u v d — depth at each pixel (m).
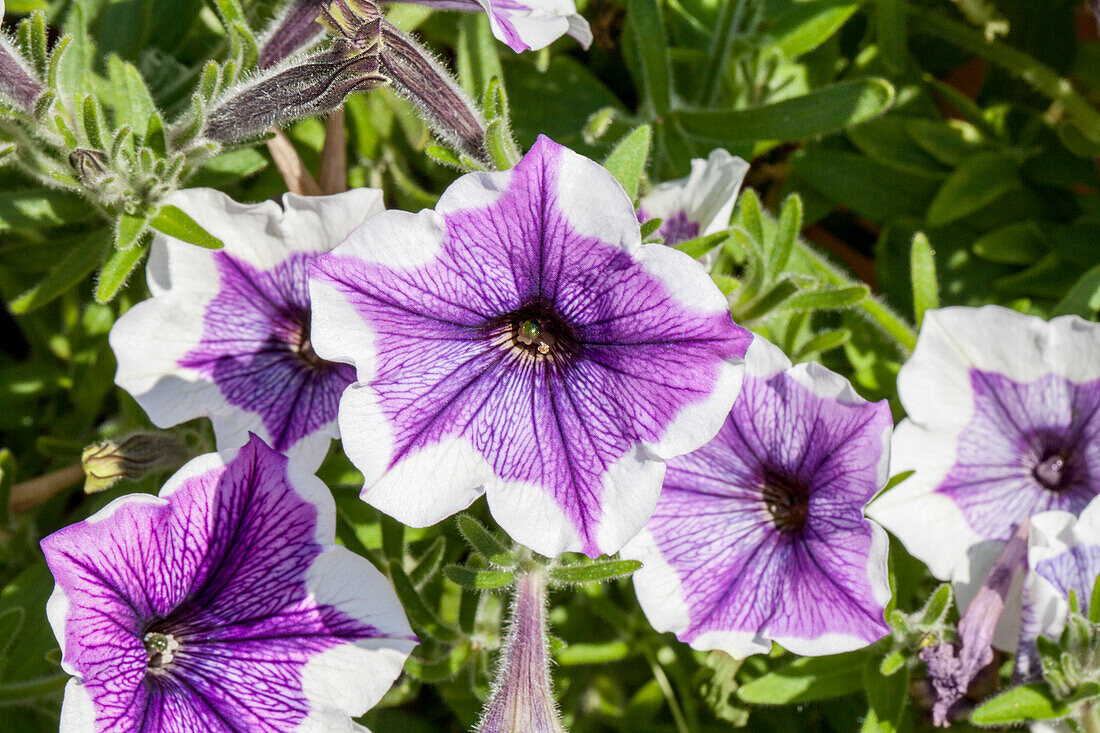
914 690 0.46
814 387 0.43
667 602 0.44
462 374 0.41
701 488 0.44
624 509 0.41
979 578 0.46
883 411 0.42
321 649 0.42
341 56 0.43
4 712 0.48
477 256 0.40
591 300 0.41
